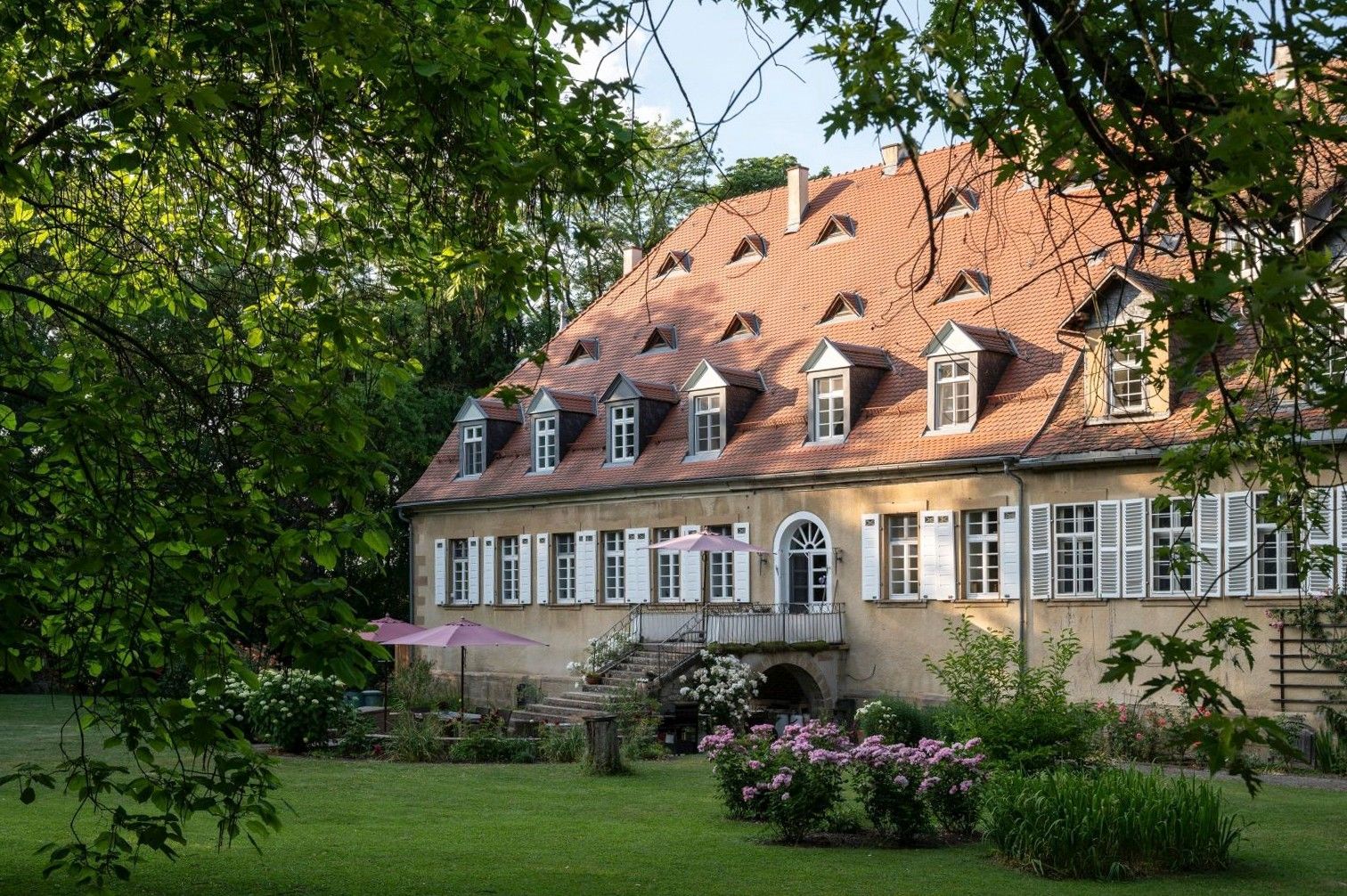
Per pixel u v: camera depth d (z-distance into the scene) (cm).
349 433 858
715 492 3238
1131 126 553
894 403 2980
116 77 834
